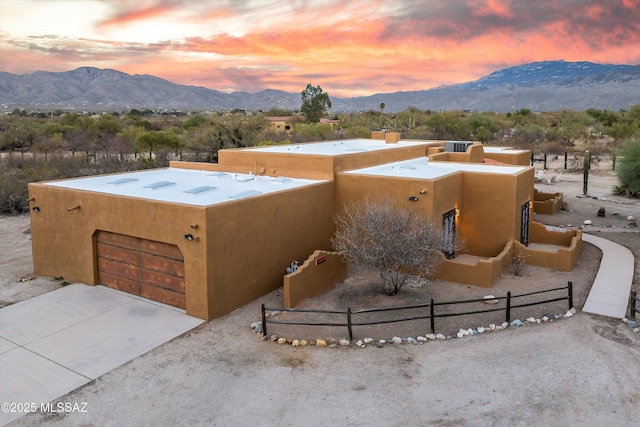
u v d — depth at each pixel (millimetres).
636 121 69188
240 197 14703
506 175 17375
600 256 18234
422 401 9094
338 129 72875
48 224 16203
